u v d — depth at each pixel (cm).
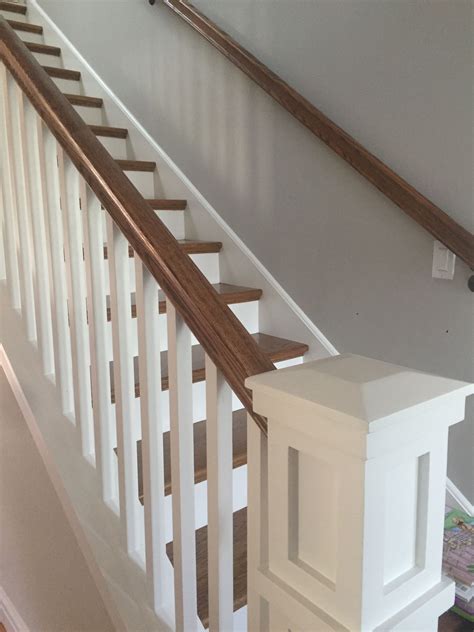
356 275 197
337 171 197
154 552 114
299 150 208
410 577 69
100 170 107
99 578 132
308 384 67
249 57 208
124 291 115
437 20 164
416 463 68
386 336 191
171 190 259
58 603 168
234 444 160
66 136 115
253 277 230
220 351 83
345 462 63
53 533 161
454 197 167
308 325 212
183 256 94
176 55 248
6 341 159
